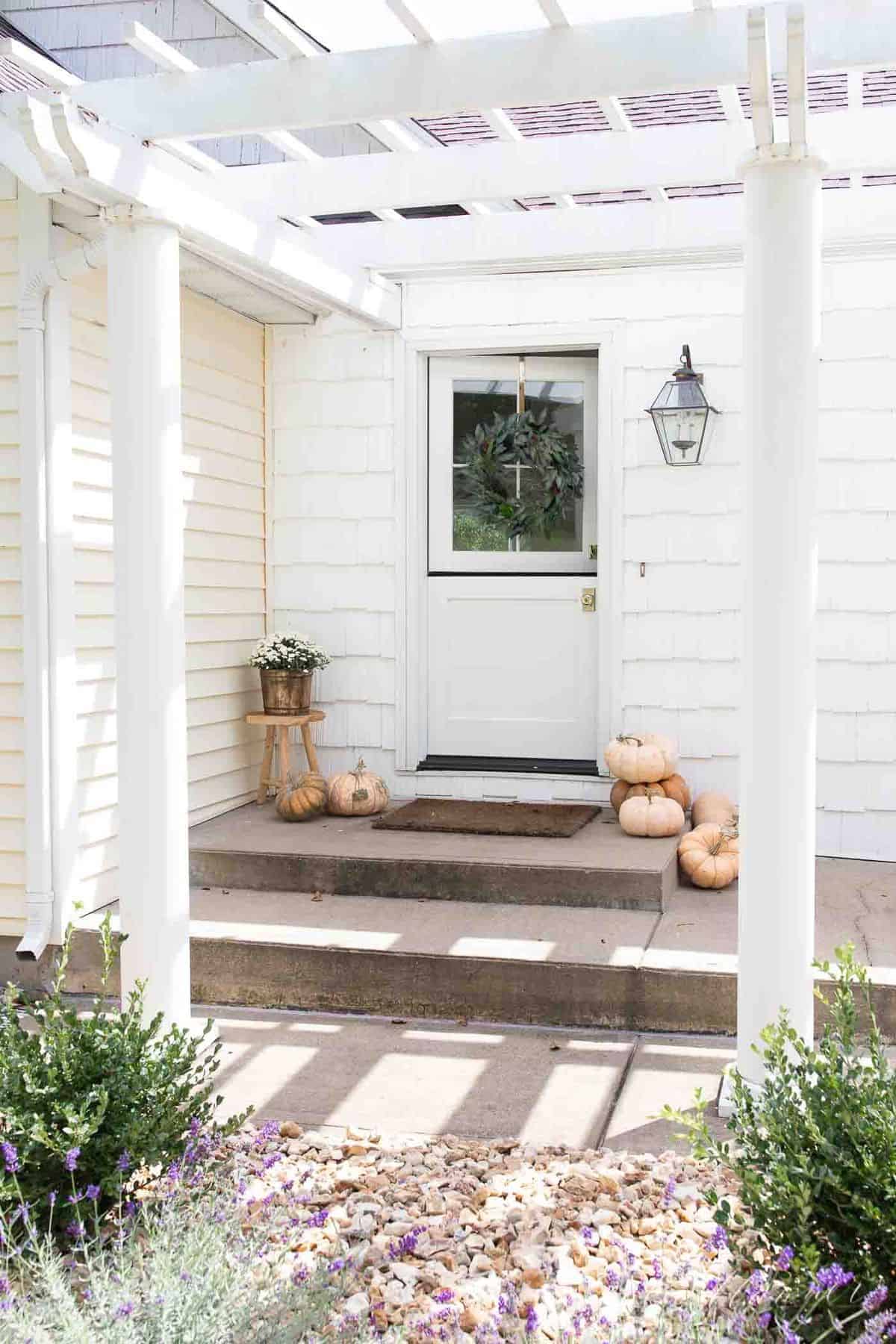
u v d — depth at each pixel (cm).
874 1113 263
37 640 489
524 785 657
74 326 507
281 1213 288
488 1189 327
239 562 655
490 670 674
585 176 469
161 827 404
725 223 550
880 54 346
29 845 494
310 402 671
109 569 532
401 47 372
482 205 564
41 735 491
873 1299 230
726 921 504
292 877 554
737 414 614
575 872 522
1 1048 316
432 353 661
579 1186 328
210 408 620
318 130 670
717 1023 445
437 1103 389
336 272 561
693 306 617
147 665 401
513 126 479
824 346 596
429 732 683
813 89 489
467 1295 275
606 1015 454
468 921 506
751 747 368
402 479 660
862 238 567
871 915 512
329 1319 249
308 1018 471
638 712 636
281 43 368
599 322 628
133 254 398
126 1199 305
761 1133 293
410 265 591
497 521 674
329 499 672
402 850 556
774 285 359
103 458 528
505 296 640
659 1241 298
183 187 421
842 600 602
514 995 460
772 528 363
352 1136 362
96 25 682
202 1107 324
